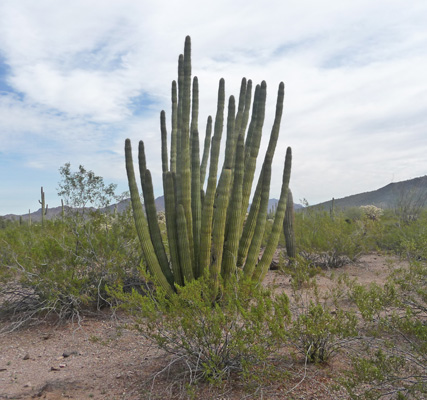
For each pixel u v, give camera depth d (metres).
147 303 4.08
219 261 6.32
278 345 3.68
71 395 3.81
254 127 7.00
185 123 6.72
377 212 20.44
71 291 6.33
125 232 7.90
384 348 4.04
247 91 7.63
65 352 5.07
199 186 6.92
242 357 3.65
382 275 8.91
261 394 3.48
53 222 9.75
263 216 6.73
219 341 3.75
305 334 4.05
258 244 6.72
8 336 5.87
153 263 6.61
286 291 7.25
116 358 4.75
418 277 5.26
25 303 6.79
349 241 10.34
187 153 6.69
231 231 6.53
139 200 6.74
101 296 6.85
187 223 6.63
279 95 6.83
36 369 4.65
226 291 4.36
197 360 3.86
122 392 3.79
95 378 4.19
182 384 3.82
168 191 6.76
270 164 6.73
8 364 4.85
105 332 5.73
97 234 7.35
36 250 6.96
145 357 4.63
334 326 4.04
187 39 6.84
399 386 3.31
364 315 4.22
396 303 4.55
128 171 6.77
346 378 3.67
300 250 11.02
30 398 3.81
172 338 3.97
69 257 6.86
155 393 3.71
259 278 6.74
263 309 3.66
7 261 7.27
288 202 10.29
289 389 3.63
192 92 6.88
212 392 3.64
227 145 6.82
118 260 6.98
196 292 4.02
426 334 3.63
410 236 11.05
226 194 6.33
